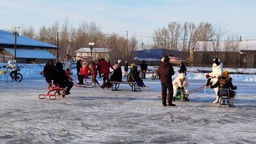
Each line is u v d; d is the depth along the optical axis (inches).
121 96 673.0
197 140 314.7
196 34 3722.9
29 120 401.1
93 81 925.2
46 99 603.8
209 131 354.3
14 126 366.3
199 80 1269.7
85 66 924.0
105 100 605.0
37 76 1323.8
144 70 1346.0
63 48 3651.6
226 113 472.1
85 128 360.8
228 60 3021.7
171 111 483.8
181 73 608.7
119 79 811.4
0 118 412.8
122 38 3511.3
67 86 636.1
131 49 3053.6
